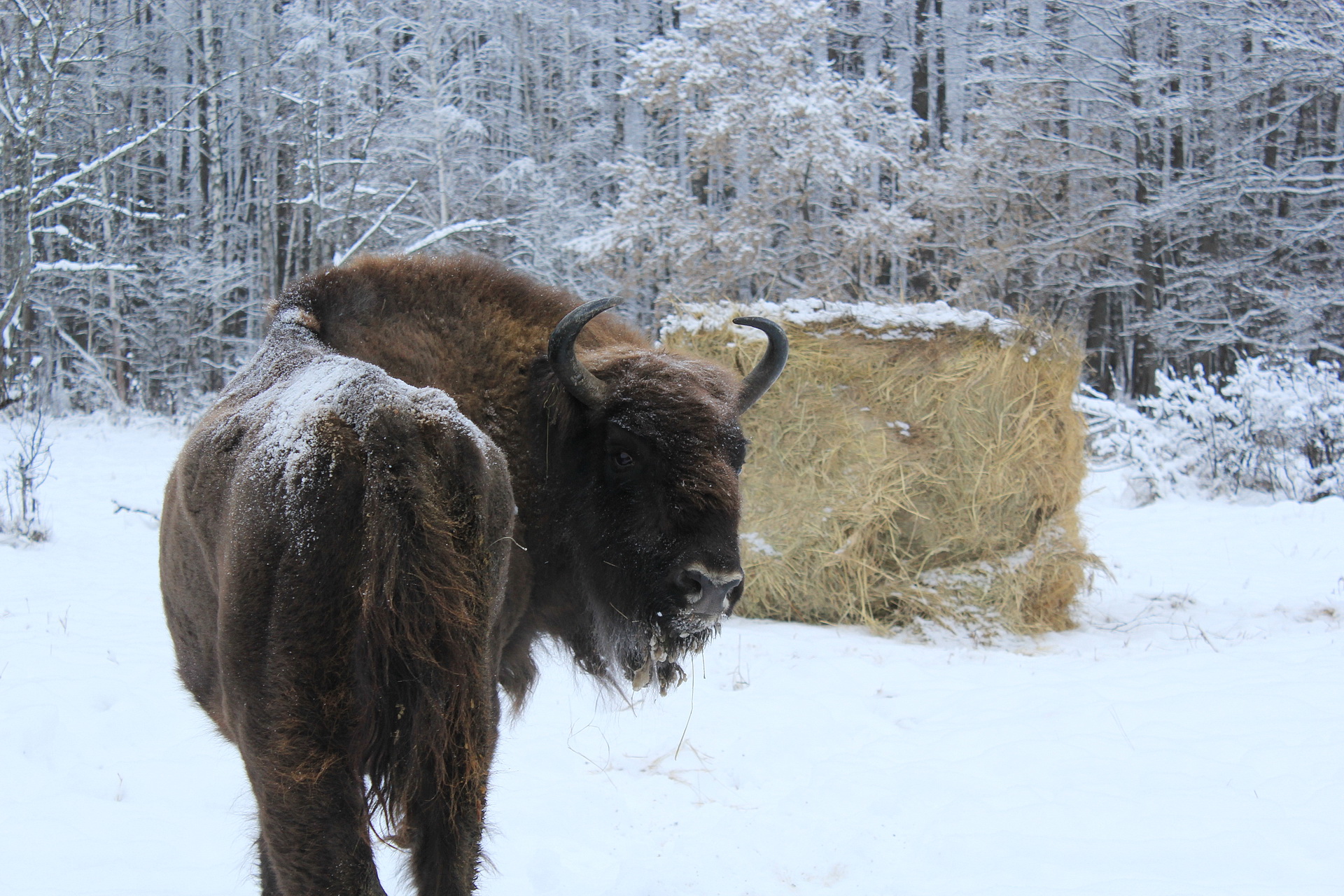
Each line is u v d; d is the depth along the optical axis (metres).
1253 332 23.97
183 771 4.29
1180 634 7.18
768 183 21.81
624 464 2.86
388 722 1.99
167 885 3.28
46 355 21.91
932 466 7.45
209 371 24.11
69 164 21.53
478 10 29.19
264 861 2.56
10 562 8.39
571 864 3.55
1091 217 24.95
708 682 5.95
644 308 25.66
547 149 30.59
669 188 22.25
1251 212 23.70
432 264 3.10
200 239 27.44
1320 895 3.20
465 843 2.04
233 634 2.03
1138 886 3.25
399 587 1.93
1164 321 24.02
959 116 30.02
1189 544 10.83
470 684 2.00
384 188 22.64
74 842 3.57
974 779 4.29
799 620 7.76
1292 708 5.11
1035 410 7.43
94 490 12.02
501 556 2.30
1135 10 24.33
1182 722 4.99
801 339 7.59
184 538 2.55
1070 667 6.30
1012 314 8.80
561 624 3.11
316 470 2.00
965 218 24.47
